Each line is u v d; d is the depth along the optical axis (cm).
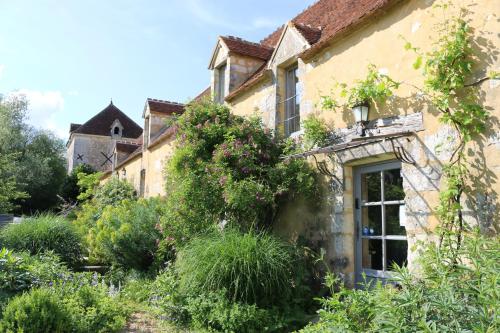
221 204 681
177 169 750
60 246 1001
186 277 575
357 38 589
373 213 569
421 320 250
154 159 1541
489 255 302
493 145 400
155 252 893
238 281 529
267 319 512
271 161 711
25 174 2822
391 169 546
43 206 3011
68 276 670
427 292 286
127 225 930
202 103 819
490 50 410
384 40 542
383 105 533
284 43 772
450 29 451
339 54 620
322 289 583
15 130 2931
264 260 544
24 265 626
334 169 608
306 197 647
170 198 754
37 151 3164
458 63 432
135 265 936
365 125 554
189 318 567
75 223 1286
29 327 435
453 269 328
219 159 692
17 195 1961
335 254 592
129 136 4072
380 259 549
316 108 660
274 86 791
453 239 417
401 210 522
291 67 791
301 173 634
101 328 520
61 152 3459
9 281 573
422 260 369
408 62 504
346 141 591
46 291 500
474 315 246
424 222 464
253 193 634
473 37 427
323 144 627
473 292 265
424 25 487
